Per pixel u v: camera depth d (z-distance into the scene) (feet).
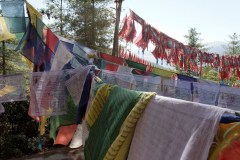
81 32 38.14
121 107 5.55
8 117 23.98
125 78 8.96
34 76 8.79
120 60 12.20
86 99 8.16
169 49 16.26
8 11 8.91
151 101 4.79
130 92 5.50
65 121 8.94
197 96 9.57
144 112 4.89
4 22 9.05
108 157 5.19
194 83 9.69
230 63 22.16
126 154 5.17
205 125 3.51
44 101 8.77
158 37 15.24
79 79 8.29
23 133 24.32
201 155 3.46
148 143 4.62
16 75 9.05
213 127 3.40
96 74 8.53
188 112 3.86
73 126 10.09
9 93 8.99
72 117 8.82
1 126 23.56
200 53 19.35
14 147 22.61
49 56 9.18
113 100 5.95
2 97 8.93
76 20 38.40
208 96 9.55
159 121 4.46
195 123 3.69
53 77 8.79
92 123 6.59
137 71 11.39
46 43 9.20
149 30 14.47
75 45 10.41
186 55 17.83
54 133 9.55
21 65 26.55
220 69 21.97
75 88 8.39
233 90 9.57
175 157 3.92
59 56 8.96
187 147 3.63
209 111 3.55
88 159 6.59
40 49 9.27
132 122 4.99
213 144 3.37
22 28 9.14
